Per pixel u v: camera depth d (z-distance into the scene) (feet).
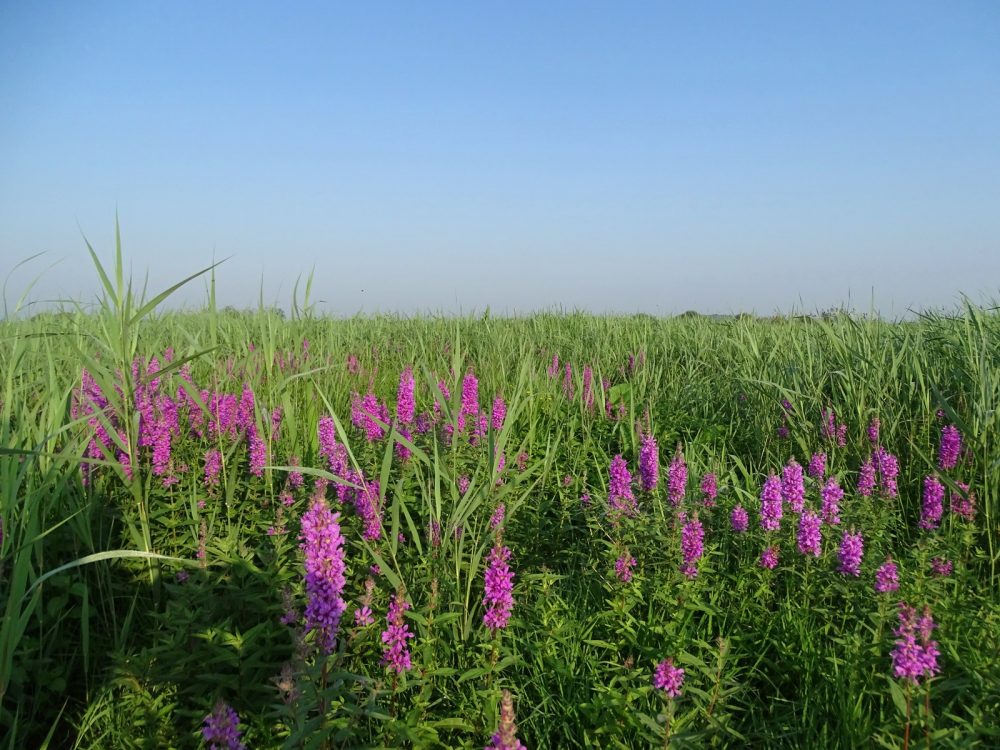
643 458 18.60
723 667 11.37
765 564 14.73
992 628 12.51
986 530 16.67
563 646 13.12
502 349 39.68
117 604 15.23
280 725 10.76
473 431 22.82
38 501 12.87
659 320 53.47
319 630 9.82
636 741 10.85
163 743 10.50
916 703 10.15
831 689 11.94
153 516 16.42
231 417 21.03
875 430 21.65
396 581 12.59
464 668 12.41
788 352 31.42
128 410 15.01
